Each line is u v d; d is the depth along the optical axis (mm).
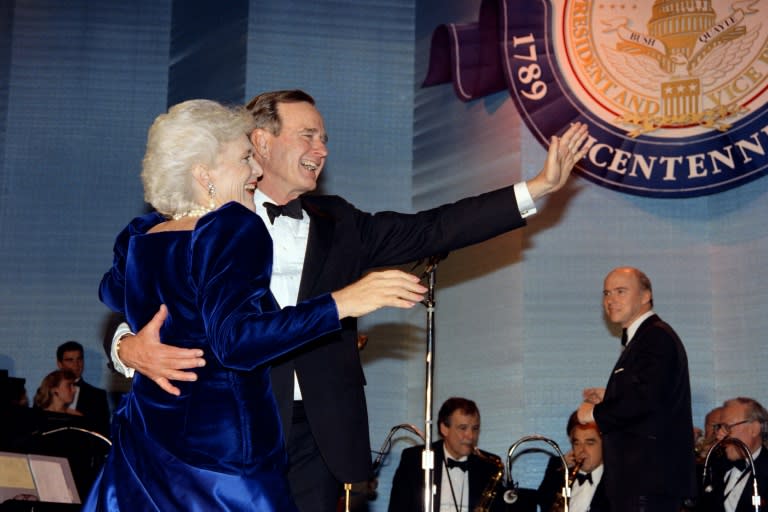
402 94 7445
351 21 7465
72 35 7637
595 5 6844
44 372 7254
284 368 2836
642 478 4551
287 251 3016
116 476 2219
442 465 5980
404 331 7172
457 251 7059
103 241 7414
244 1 7375
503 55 6945
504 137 6879
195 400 2174
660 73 6730
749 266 6465
